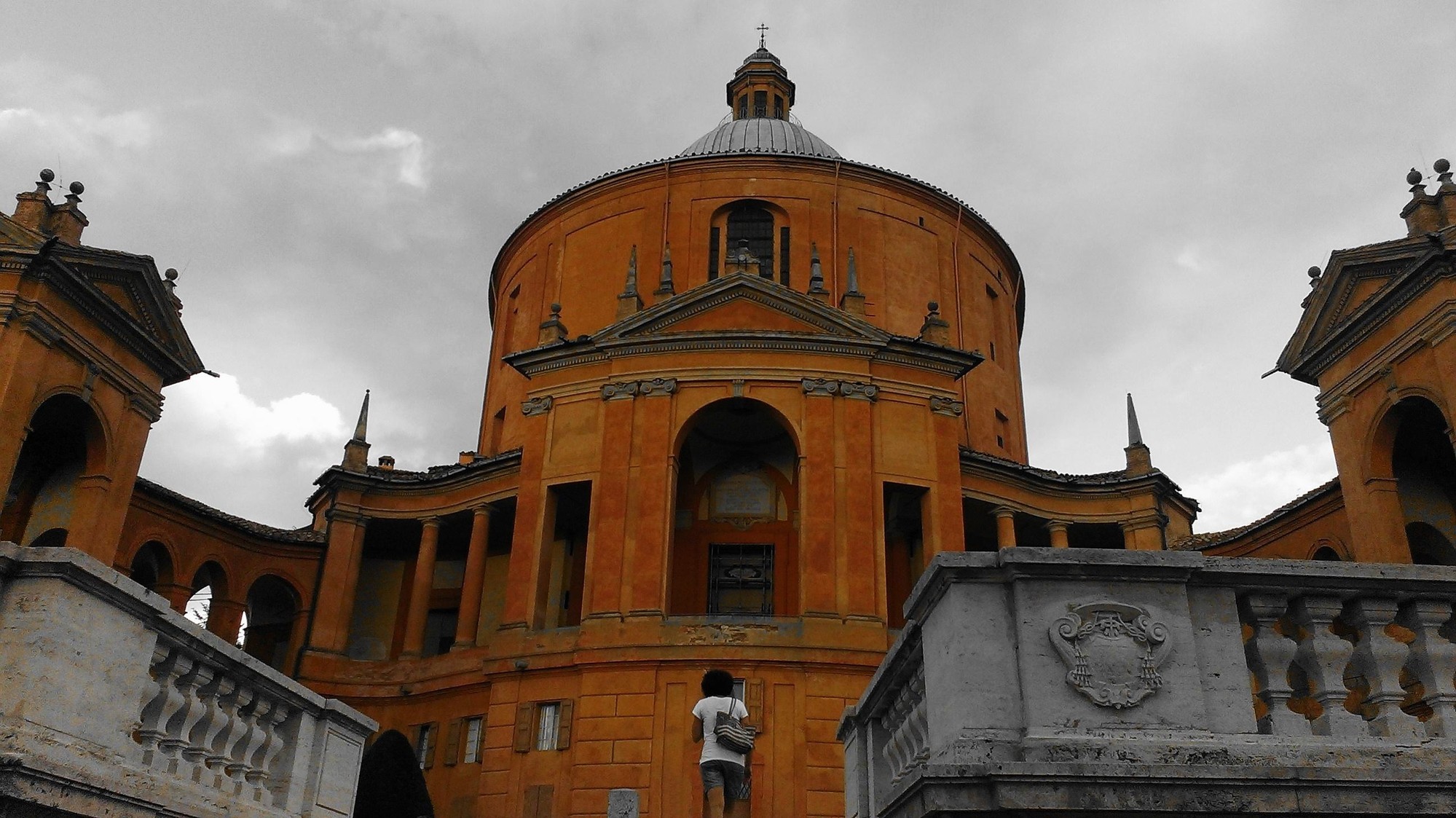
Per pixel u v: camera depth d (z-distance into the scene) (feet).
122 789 24.08
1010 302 133.59
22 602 22.67
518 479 105.50
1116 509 108.99
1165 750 21.07
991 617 22.71
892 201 120.26
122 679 24.68
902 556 104.47
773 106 151.43
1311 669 23.17
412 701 102.68
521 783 83.92
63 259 78.59
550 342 100.17
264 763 32.22
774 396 94.02
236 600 107.34
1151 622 22.54
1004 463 104.99
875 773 33.63
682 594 97.09
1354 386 77.25
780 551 98.32
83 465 85.35
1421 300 71.56
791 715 82.58
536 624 90.12
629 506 90.43
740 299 99.19
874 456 92.53
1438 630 23.34
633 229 117.80
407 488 113.70
